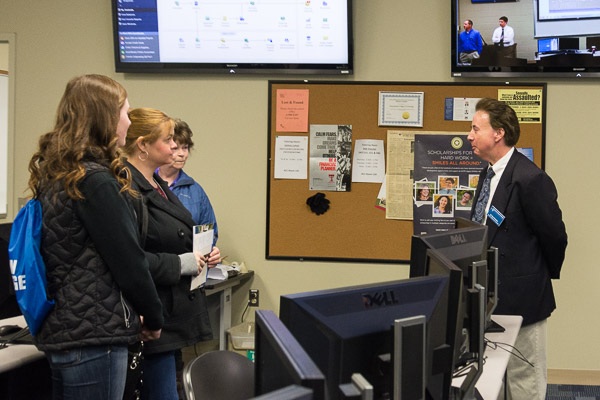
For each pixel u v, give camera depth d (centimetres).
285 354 72
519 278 232
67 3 377
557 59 340
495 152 243
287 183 367
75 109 158
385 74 361
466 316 162
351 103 362
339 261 365
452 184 357
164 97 374
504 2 341
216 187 374
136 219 170
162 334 191
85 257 153
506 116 237
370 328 105
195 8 358
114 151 162
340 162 363
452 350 121
